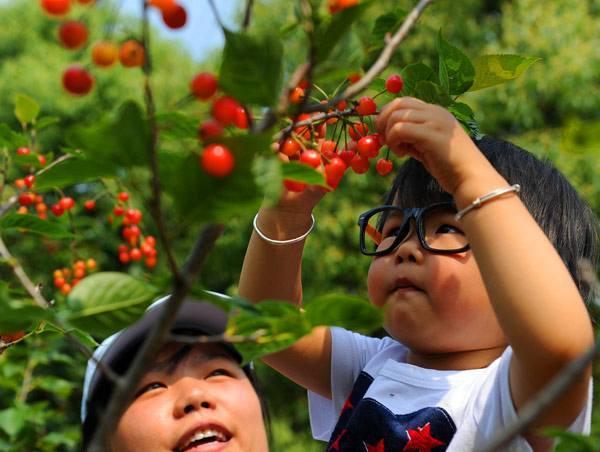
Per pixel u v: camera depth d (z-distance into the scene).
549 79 9.80
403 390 2.02
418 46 9.98
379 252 2.05
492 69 1.69
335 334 2.35
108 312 1.16
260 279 2.13
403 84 1.69
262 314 1.21
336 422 2.27
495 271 1.50
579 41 10.09
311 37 1.16
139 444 1.81
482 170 1.54
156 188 1.05
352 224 9.45
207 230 1.08
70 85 1.20
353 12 1.14
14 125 11.77
